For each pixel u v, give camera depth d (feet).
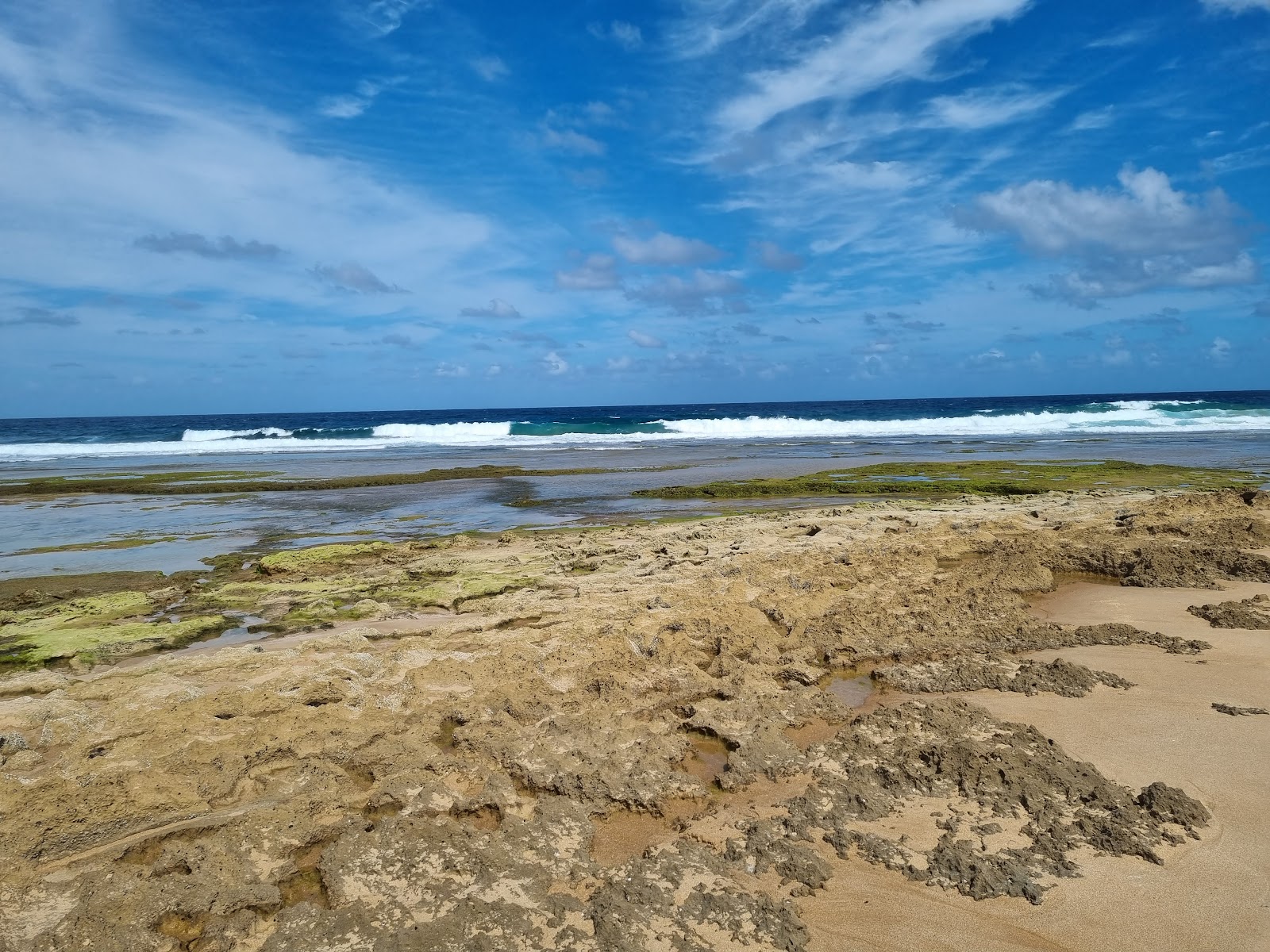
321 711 24.95
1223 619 34.22
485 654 30.27
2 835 18.39
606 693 26.78
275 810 19.61
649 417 330.54
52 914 16.12
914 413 290.35
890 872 17.52
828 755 22.80
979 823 19.25
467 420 421.18
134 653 34.60
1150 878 17.06
